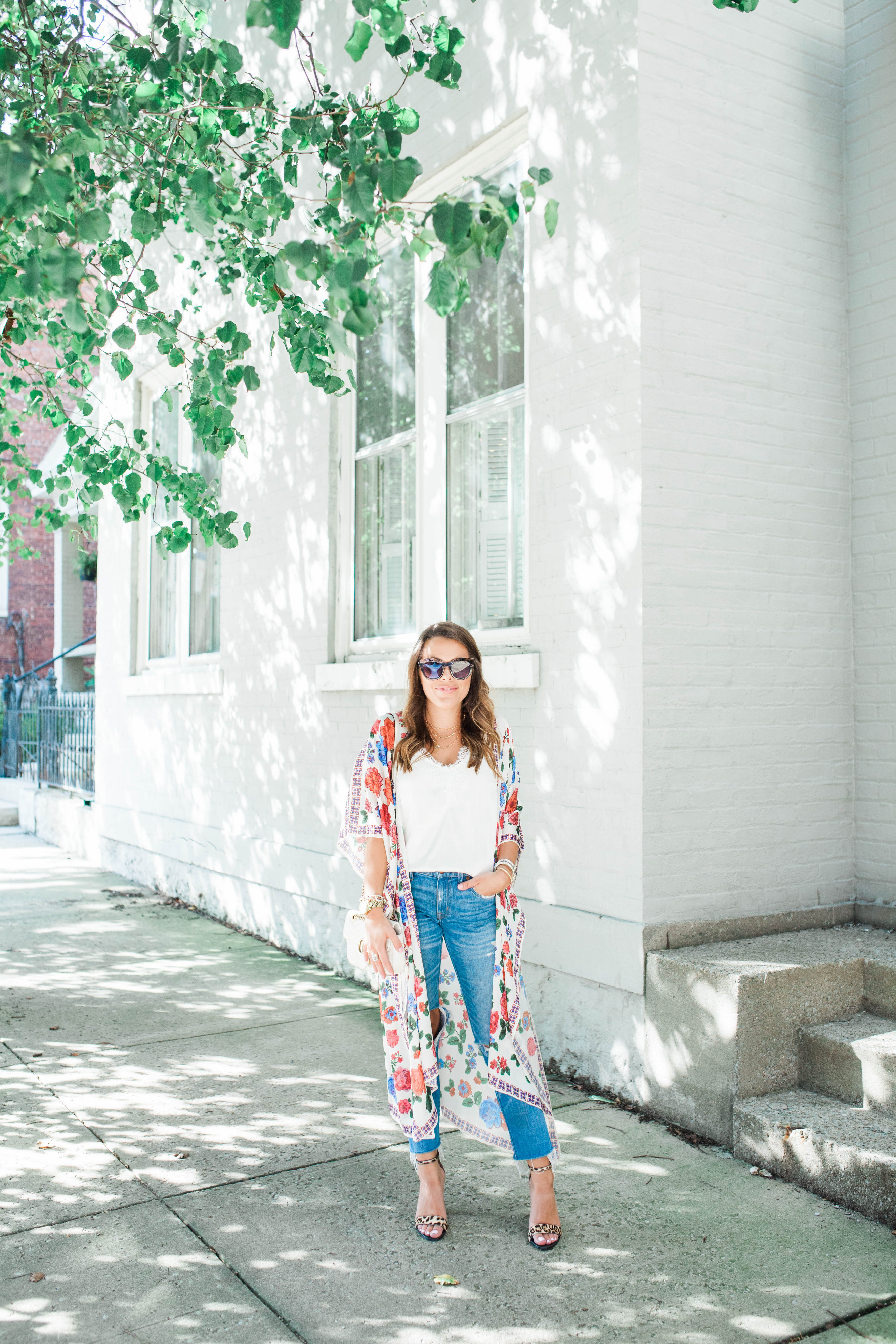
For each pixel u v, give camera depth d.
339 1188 3.30
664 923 4.00
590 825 4.22
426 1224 2.98
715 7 3.72
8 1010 5.27
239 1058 4.56
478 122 4.97
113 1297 2.67
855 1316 2.60
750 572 4.31
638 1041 3.95
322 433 6.34
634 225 4.07
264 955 6.51
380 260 3.28
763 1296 2.69
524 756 4.60
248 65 7.29
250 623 7.20
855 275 4.69
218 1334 2.52
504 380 5.03
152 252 8.98
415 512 5.63
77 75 3.66
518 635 4.78
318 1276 2.77
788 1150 3.33
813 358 4.57
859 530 4.65
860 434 4.65
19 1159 3.51
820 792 4.52
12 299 4.12
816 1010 3.73
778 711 4.38
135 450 4.80
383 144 2.85
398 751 3.03
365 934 2.99
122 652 9.66
